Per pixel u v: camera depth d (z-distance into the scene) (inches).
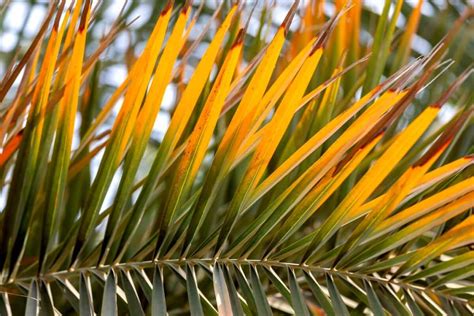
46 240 74.4
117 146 74.4
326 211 87.0
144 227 86.1
